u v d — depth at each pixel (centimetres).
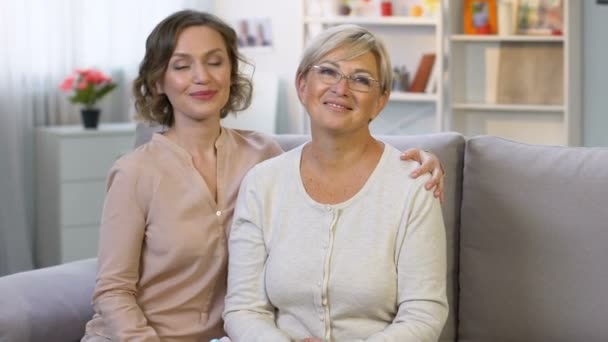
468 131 498
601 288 207
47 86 492
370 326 187
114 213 204
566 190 213
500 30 471
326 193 193
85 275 236
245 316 193
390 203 188
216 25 213
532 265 214
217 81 210
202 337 208
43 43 486
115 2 508
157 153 209
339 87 187
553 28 466
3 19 464
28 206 490
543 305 212
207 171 213
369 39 191
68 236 457
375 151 195
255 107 515
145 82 217
